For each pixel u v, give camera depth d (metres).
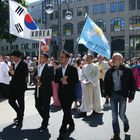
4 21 46.72
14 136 9.09
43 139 8.79
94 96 12.51
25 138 8.88
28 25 10.91
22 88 10.45
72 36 83.56
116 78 8.38
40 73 9.82
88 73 12.23
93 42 13.22
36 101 9.92
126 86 8.37
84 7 82.25
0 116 11.97
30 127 10.19
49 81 9.78
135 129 9.83
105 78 8.52
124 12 77.12
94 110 12.59
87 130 9.76
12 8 10.86
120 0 77.50
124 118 8.61
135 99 16.84
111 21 79.00
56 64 14.15
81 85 12.68
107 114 12.45
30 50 88.81
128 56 76.62
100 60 14.82
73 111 13.12
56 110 13.34
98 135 9.16
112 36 78.81
